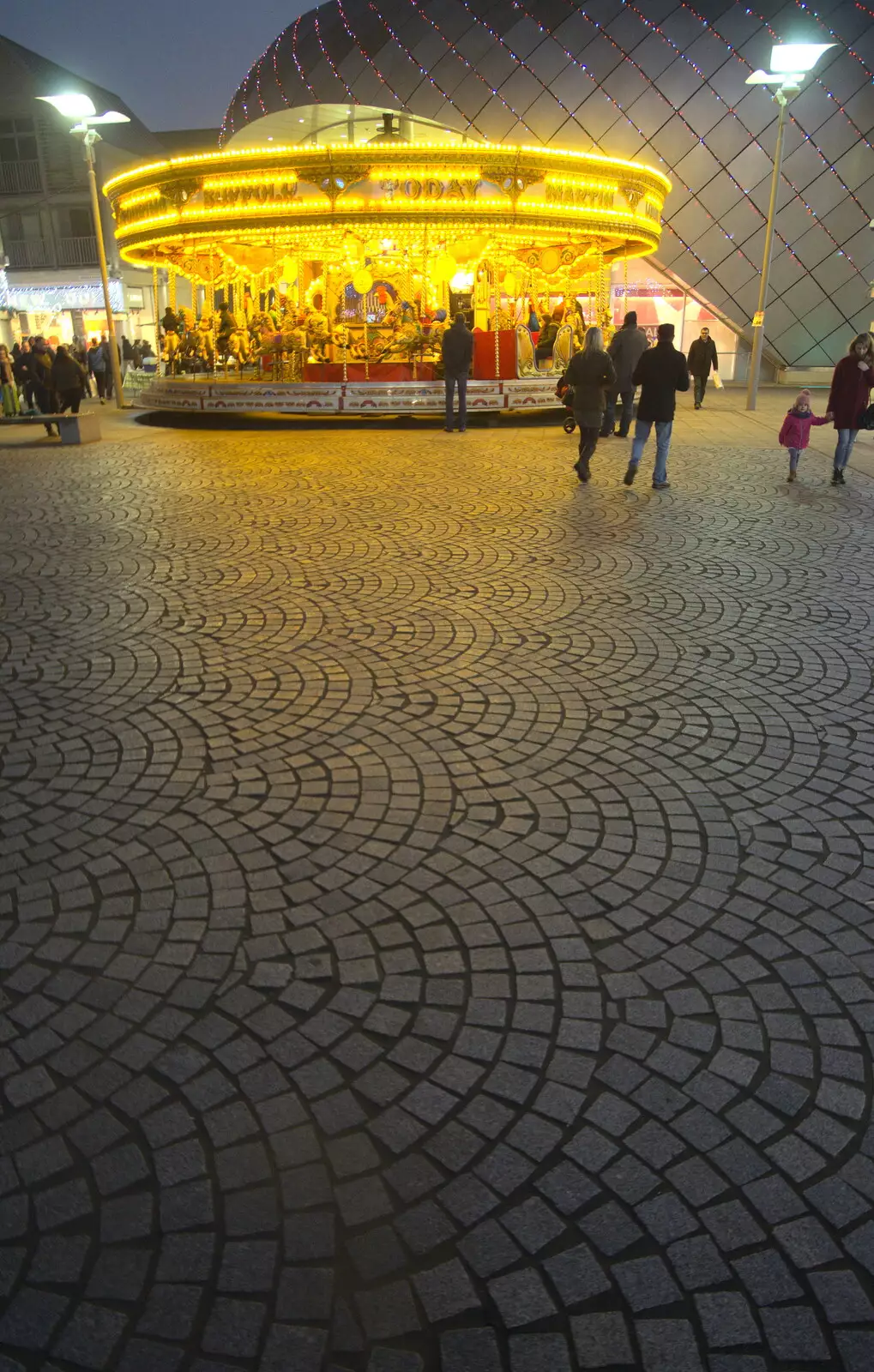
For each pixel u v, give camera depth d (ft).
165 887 10.38
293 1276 6.22
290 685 15.94
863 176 98.63
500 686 15.85
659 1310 6.00
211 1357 5.73
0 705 15.31
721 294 104.63
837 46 97.35
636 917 9.82
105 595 21.26
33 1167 7.04
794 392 90.84
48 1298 6.07
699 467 38.86
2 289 113.39
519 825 11.56
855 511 29.91
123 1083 7.82
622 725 14.37
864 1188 6.82
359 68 109.40
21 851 11.07
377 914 9.91
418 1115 7.49
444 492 33.22
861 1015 8.48
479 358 62.49
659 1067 7.94
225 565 23.63
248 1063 8.01
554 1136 7.27
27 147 111.34
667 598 20.72
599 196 63.16
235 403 62.03
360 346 65.82
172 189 61.41
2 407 60.85
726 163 100.83
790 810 11.87
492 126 105.60
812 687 15.81
